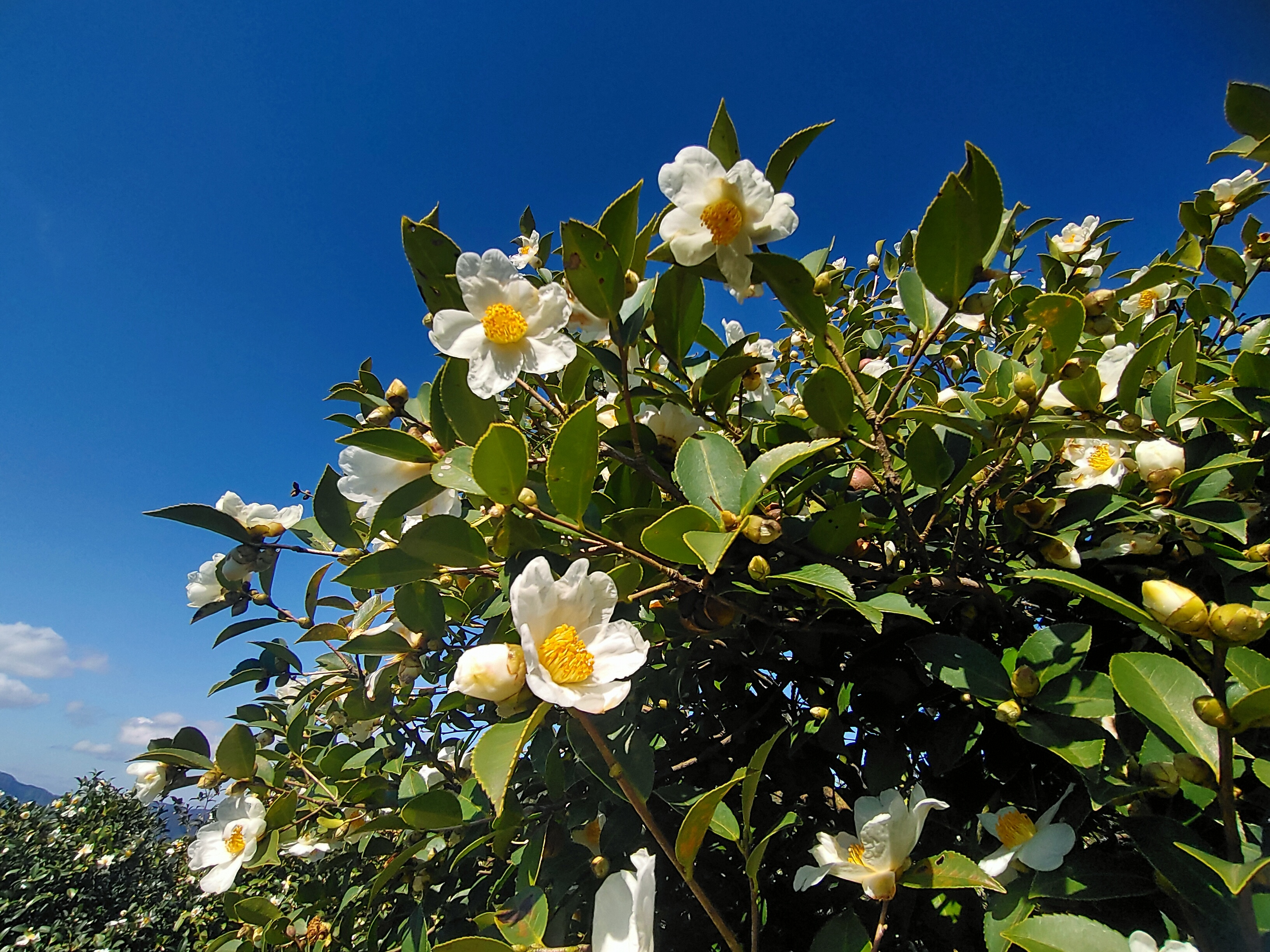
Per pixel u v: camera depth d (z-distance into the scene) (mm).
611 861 462
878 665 452
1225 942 308
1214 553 413
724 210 393
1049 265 691
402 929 591
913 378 546
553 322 419
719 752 511
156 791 613
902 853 369
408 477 447
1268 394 422
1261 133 554
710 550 353
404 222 426
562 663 342
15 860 2312
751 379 527
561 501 381
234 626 611
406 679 528
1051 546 434
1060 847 357
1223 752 290
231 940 728
